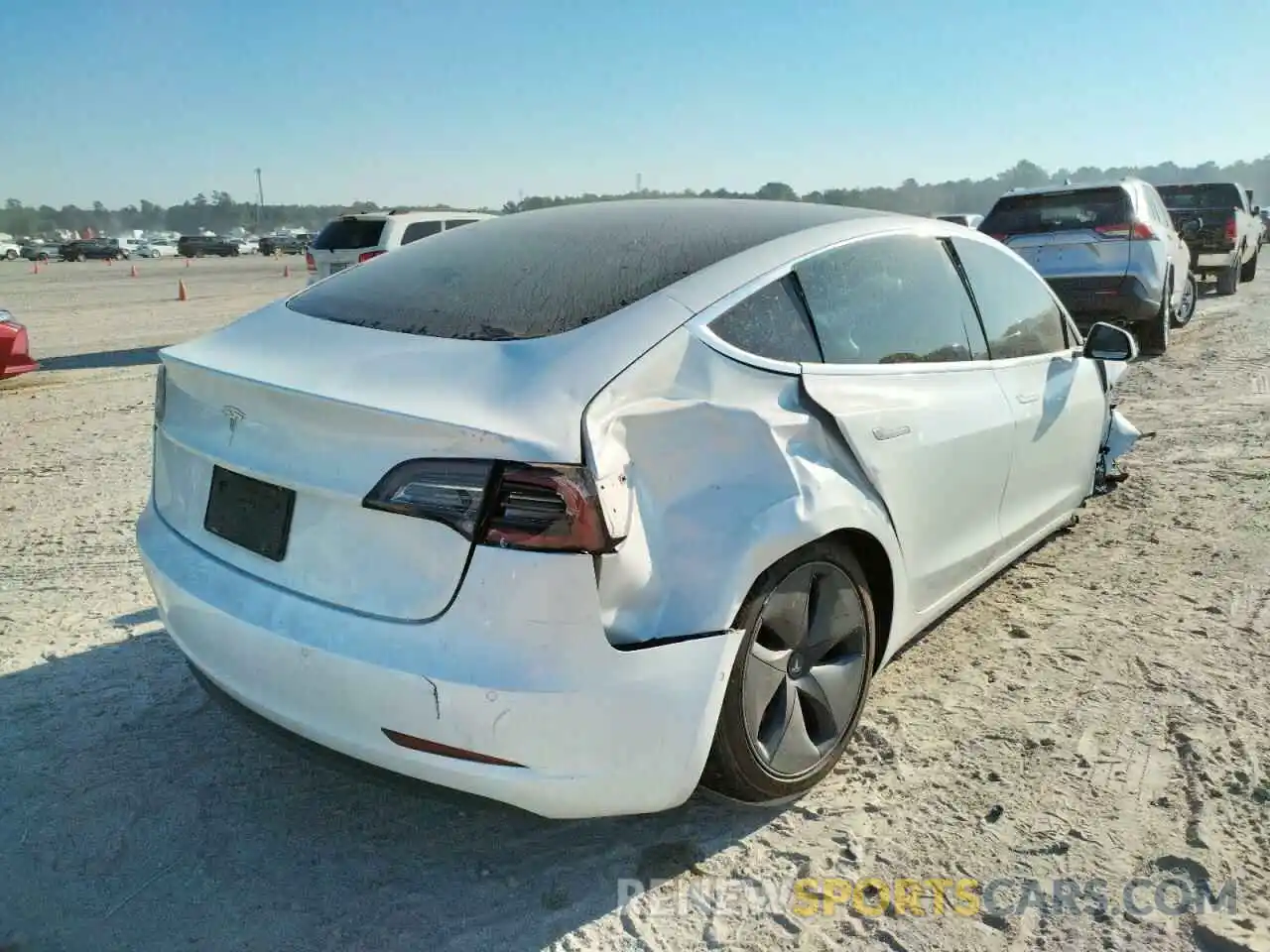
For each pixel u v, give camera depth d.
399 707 2.26
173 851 2.78
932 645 3.93
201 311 19.72
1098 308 9.75
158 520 3.00
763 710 2.71
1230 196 16.88
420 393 2.33
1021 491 4.04
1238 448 6.56
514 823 2.90
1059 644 3.91
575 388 2.33
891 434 3.07
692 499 2.49
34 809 2.95
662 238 3.10
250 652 2.49
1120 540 4.99
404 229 14.02
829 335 3.01
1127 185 9.86
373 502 2.28
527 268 2.95
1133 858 2.67
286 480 2.44
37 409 9.05
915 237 3.57
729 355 2.65
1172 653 3.81
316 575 2.42
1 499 6.05
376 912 2.54
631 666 2.30
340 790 3.07
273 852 2.78
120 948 2.42
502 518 2.19
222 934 2.47
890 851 2.72
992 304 3.96
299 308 3.05
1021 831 2.79
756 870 2.66
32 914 2.53
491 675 2.19
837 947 2.39
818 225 3.25
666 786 2.44
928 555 3.37
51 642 4.03
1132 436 5.70
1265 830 2.77
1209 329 12.17
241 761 3.21
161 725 3.41
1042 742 3.22
